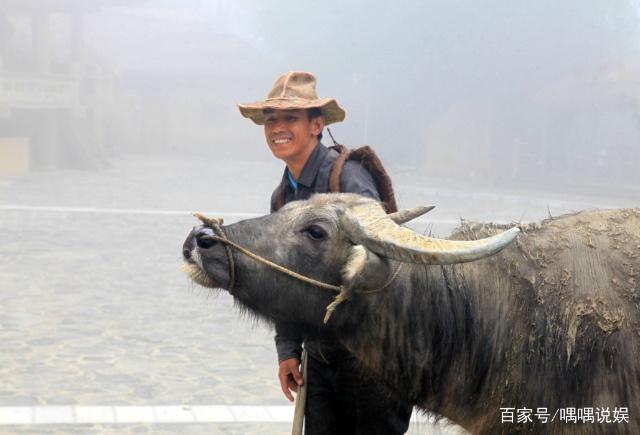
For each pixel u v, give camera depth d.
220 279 3.76
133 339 11.30
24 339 10.99
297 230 3.80
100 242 20.08
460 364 3.99
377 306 3.82
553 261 4.09
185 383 9.38
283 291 3.78
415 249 3.42
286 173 4.59
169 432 7.73
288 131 4.34
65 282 15.03
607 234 4.21
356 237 3.62
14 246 18.80
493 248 3.32
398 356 3.92
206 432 7.77
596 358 3.91
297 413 4.45
